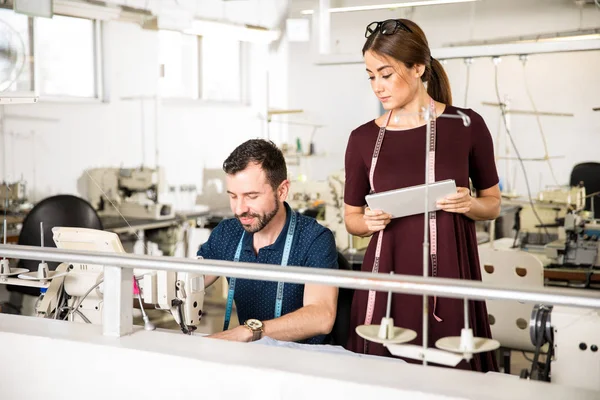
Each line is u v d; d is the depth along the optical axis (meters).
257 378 1.22
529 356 3.62
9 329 1.45
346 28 7.49
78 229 1.84
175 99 6.34
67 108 5.16
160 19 6.07
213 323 4.07
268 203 1.82
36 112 4.81
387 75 1.82
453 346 1.20
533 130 7.16
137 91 5.92
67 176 5.05
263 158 1.80
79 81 5.45
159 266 1.32
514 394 1.10
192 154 6.51
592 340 1.69
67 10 5.23
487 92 7.32
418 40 1.81
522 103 7.19
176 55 6.41
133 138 5.89
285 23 6.99
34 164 4.73
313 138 7.96
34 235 3.46
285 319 1.74
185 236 5.37
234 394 1.24
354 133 1.96
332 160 7.95
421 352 1.21
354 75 7.79
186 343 1.35
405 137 1.86
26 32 2.74
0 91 2.70
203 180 6.64
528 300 1.09
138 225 4.96
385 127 1.90
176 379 1.29
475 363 1.71
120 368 1.34
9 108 4.55
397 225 1.86
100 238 1.80
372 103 7.79
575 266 3.85
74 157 5.16
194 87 6.61
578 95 6.95
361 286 1.18
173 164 6.30
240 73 7.13
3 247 1.47
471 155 1.89
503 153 7.30
